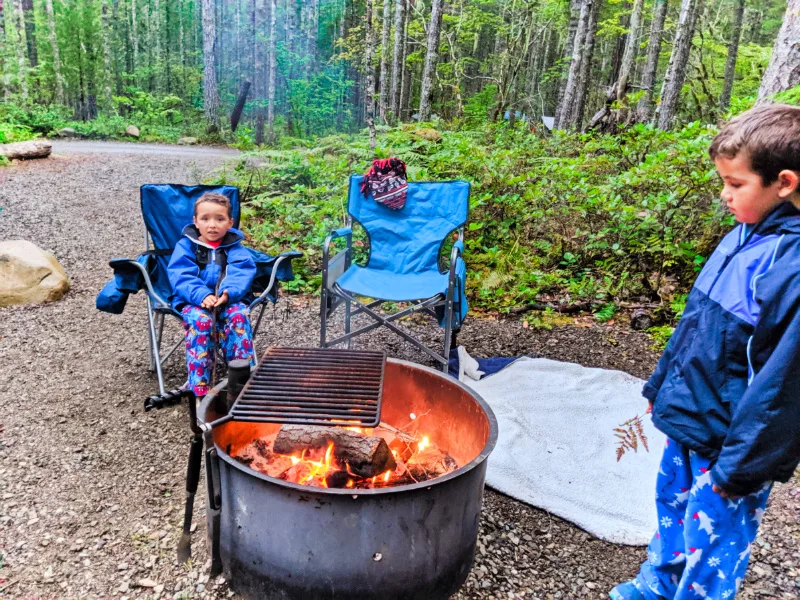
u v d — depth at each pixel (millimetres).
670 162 4512
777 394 1141
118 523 2051
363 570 1491
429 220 3561
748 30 23688
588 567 1958
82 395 2969
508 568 1932
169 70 23984
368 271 3467
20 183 8367
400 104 17812
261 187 6949
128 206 7621
